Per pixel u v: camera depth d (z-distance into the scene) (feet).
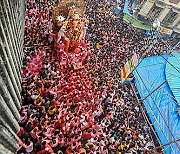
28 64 64.18
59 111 55.93
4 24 34.12
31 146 46.91
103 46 91.15
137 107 75.72
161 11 117.29
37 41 74.59
